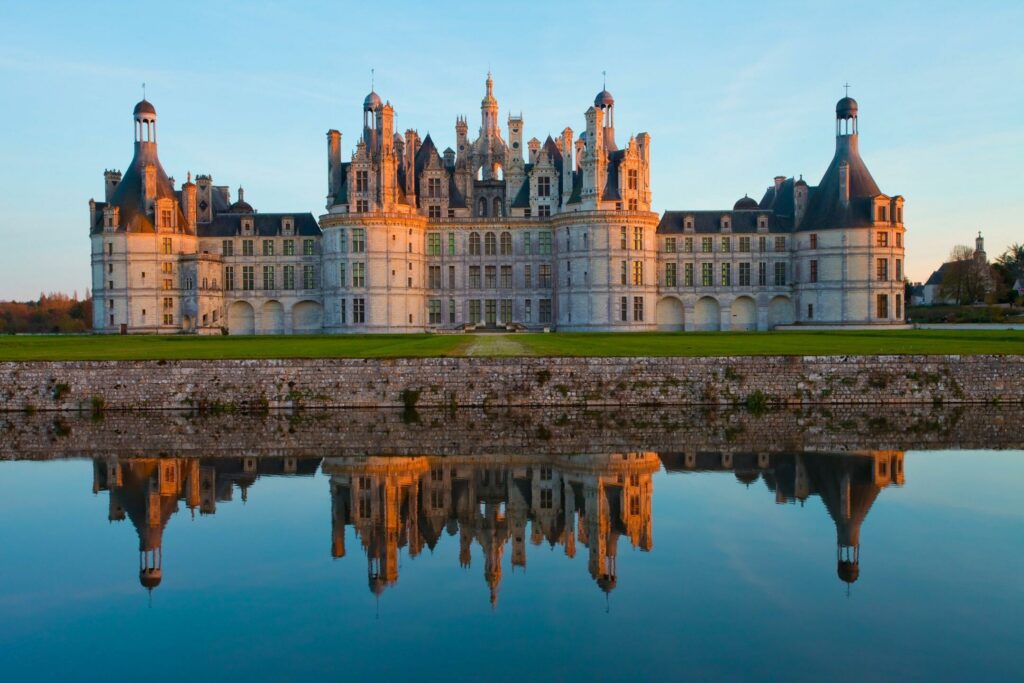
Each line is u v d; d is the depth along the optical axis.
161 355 68.56
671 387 63.00
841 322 126.12
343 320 123.69
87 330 173.75
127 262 125.19
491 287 134.38
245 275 135.25
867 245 124.69
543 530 32.62
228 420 57.59
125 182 129.25
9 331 169.62
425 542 31.17
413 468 42.41
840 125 129.38
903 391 62.88
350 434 51.97
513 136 137.38
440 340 89.06
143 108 128.62
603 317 121.88
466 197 137.00
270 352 71.75
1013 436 49.72
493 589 26.53
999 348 69.19
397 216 123.25
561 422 56.16
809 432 51.50
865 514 32.88
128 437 51.22
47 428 54.47
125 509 35.12
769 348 71.81
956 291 174.50
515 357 63.47
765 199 148.50
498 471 41.62
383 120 124.62
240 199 154.00
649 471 41.12
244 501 36.44
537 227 134.12
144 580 27.14
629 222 121.81
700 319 134.12
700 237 133.38
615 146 130.00
